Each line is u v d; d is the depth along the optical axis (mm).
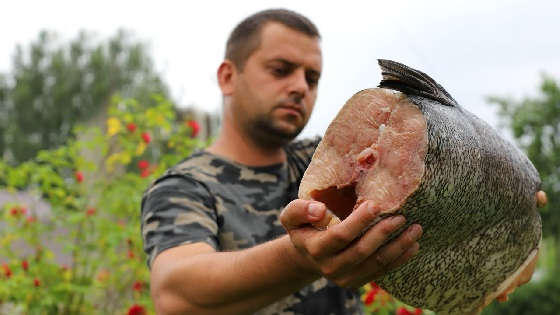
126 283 4684
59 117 33531
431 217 1631
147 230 2248
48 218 5051
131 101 4867
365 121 1673
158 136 5008
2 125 33875
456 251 1842
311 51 2623
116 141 4934
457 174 1645
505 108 19938
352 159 1667
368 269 1577
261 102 2564
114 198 4539
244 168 2568
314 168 1691
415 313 3654
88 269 5164
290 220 1526
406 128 1616
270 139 2613
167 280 1906
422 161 1575
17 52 35875
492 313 13031
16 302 4453
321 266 1542
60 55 34219
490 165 1799
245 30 2646
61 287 4367
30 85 34438
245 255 1778
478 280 1946
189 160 2539
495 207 1840
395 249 1548
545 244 18188
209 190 2416
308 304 2410
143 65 32281
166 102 4855
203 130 5699
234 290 1767
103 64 32031
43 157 4797
